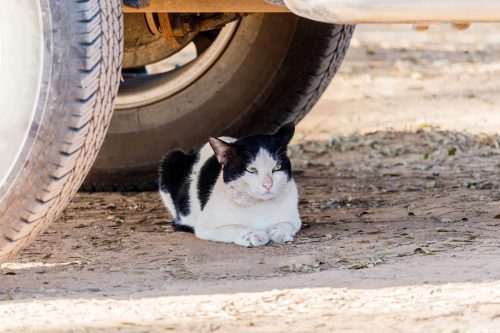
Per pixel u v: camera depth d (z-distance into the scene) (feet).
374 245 27.40
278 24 33.24
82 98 21.35
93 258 27.53
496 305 20.71
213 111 34.86
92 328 20.47
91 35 21.26
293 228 29.76
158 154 35.91
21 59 21.43
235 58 34.04
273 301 21.98
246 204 29.32
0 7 21.36
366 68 83.25
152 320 20.90
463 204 33.04
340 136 54.54
